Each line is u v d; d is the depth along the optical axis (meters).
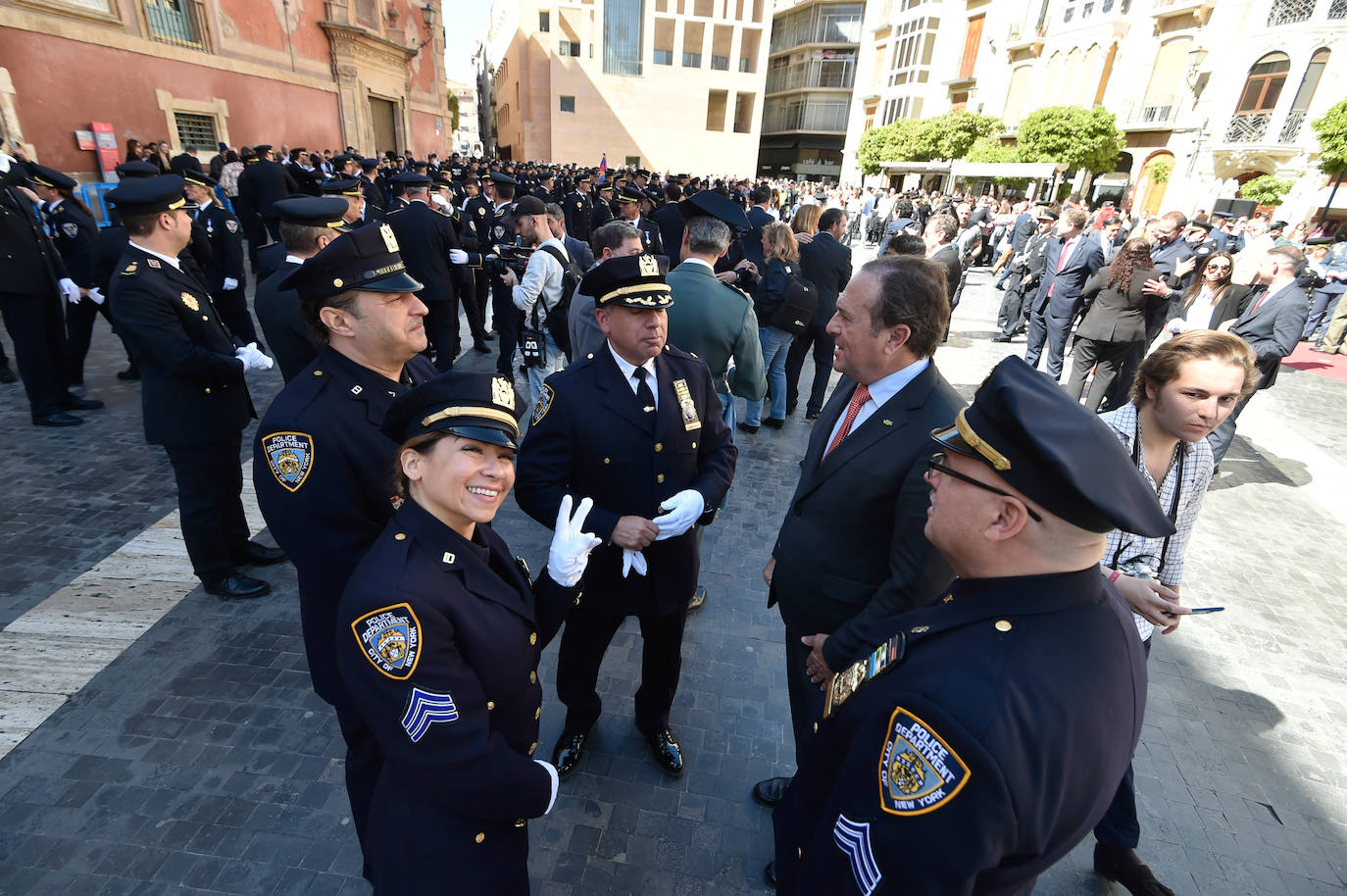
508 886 1.43
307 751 2.47
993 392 0.94
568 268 4.55
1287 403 7.48
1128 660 0.98
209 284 6.69
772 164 54.62
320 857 2.10
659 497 2.15
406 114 23.95
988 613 0.97
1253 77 21.27
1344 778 2.63
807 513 1.91
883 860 0.90
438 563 1.27
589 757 2.55
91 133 11.61
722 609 3.48
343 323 1.71
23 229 4.66
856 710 1.09
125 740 2.47
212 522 3.18
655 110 40.44
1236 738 2.81
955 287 5.76
